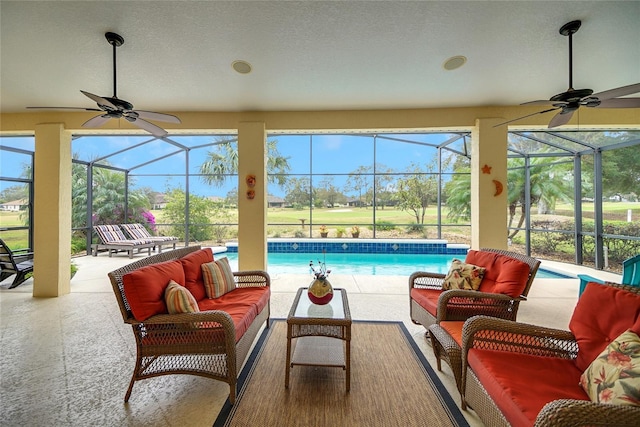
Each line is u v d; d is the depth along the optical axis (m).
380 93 3.62
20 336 2.73
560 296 3.92
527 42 2.57
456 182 8.55
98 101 2.44
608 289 1.57
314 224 8.51
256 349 2.47
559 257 6.17
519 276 2.28
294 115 4.20
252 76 3.17
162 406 1.78
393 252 8.04
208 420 1.66
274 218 9.31
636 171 4.91
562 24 2.34
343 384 1.99
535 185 6.58
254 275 2.95
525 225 6.70
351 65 2.96
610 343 1.32
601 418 0.94
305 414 1.70
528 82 3.32
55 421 1.65
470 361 1.61
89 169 7.59
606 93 2.35
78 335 2.75
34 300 3.79
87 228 7.59
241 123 4.16
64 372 2.14
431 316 2.40
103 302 3.70
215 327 1.85
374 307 3.55
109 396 1.87
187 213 8.43
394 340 2.64
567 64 2.93
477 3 2.13
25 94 3.51
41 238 3.98
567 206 6.04
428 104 3.96
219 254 8.30
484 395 1.43
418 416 1.69
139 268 2.10
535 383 1.33
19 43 2.53
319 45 2.63
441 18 2.29
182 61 2.86
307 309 2.16
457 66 2.98
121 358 2.34
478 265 2.65
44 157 4.00
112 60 2.82
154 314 1.85
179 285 2.06
